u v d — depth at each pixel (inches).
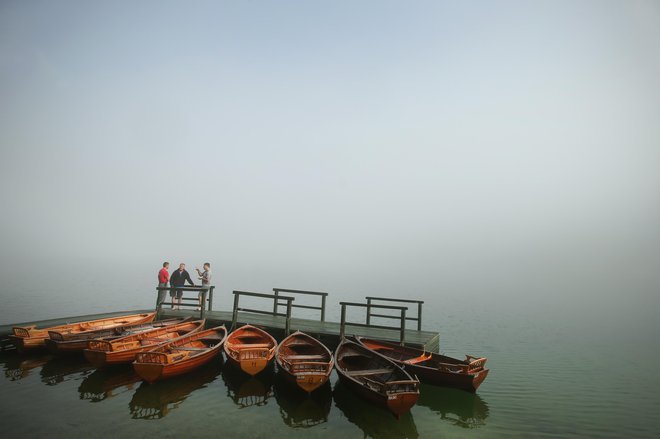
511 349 860.0
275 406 453.1
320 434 390.3
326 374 449.1
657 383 599.5
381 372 478.6
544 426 431.2
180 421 403.9
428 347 629.6
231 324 711.7
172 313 765.9
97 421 395.2
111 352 495.5
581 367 702.5
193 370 516.7
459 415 451.8
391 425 417.7
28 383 484.7
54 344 538.3
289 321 661.9
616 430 425.1
